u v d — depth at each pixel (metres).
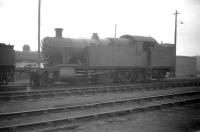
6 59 16.16
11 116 7.73
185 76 38.41
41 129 6.63
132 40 21.36
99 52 18.72
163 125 7.32
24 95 11.73
